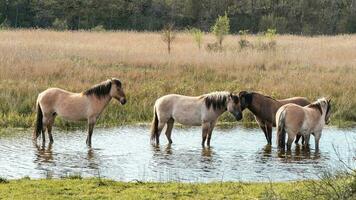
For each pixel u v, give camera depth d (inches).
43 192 370.6
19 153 545.6
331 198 340.5
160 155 549.3
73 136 637.3
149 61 1189.7
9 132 647.1
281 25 3065.9
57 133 653.3
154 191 378.6
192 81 950.4
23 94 776.9
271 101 618.5
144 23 3061.0
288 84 903.1
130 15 3110.2
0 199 351.6
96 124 705.0
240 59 1240.2
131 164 507.8
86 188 383.2
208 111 598.9
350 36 2417.6
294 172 481.1
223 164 512.7
